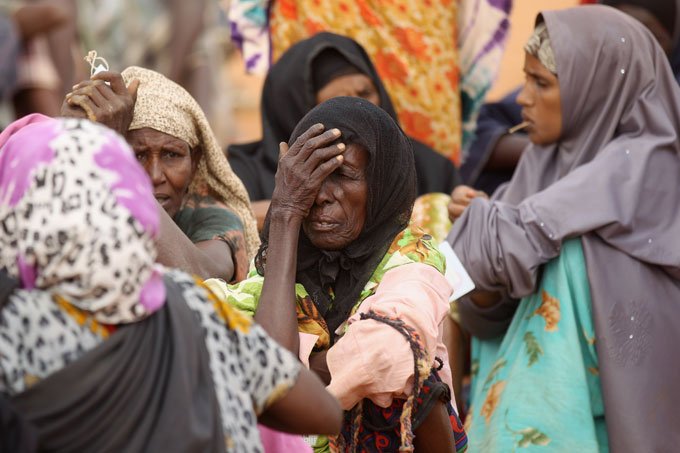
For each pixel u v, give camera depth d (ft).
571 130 29.81
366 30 37.29
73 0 47.62
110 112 20.71
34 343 14.52
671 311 27.78
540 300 28.32
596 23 29.37
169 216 23.31
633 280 27.55
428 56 37.37
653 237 27.81
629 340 27.22
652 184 28.17
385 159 20.52
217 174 25.48
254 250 26.37
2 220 14.89
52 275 14.52
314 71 34.17
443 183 36.06
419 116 37.37
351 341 19.44
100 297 14.56
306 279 20.89
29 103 44.93
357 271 20.79
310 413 16.72
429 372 19.43
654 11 37.09
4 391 14.32
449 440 20.45
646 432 26.71
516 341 28.53
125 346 14.79
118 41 49.06
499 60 39.06
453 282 23.59
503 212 28.32
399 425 20.34
